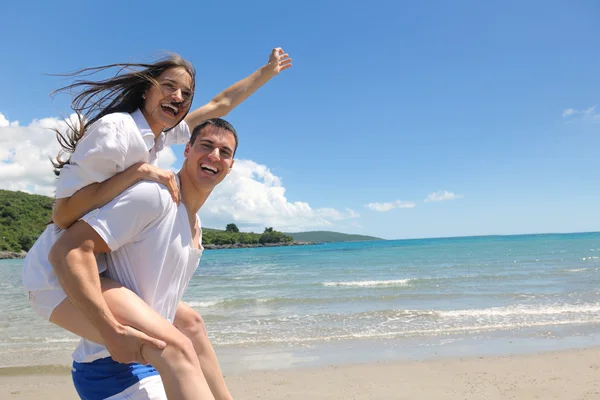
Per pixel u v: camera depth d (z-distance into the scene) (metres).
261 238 144.38
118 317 1.89
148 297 2.12
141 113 2.44
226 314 11.78
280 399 5.48
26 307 14.34
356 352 7.50
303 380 6.15
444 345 7.79
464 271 22.64
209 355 2.64
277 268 31.81
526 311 10.53
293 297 14.63
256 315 11.45
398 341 8.16
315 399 5.45
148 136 2.37
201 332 2.66
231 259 50.19
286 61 3.71
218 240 129.38
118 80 2.45
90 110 2.51
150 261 2.11
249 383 6.08
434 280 18.44
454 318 10.02
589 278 17.41
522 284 16.02
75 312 2.01
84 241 1.92
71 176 2.03
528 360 6.79
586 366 6.43
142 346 1.86
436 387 5.74
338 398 5.46
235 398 5.55
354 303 12.93
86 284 1.87
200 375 1.89
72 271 1.86
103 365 2.11
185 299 15.20
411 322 9.76
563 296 12.77
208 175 2.37
